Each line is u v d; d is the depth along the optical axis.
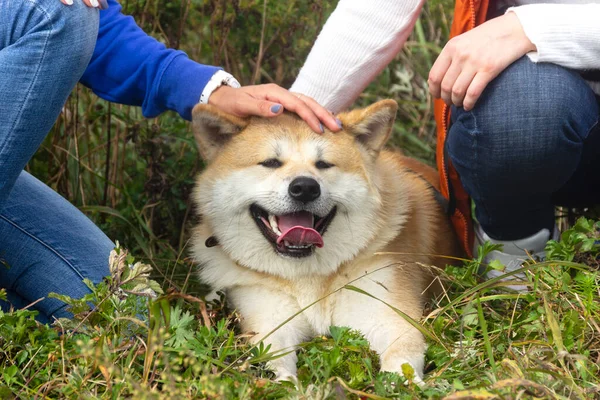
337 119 1.79
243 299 1.77
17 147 1.58
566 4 1.63
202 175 1.81
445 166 1.83
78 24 1.57
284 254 1.73
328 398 1.42
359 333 1.63
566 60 1.62
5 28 1.56
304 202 1.72
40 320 1.72
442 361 1.57
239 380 1.48
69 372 1.51
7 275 1.72
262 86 1.77
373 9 1.79
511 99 1.63
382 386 1.44
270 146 1.75
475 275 1.73
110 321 1.55
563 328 1.55
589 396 1.42
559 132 1.64
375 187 1.79
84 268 1.71
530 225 1.78
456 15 1.77
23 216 1.72
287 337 1.72
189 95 1.77
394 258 1.76
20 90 1.56
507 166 1.67
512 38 1.63
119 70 1.78
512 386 1.39
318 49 1.83
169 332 1.52
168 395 1.40
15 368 1.47
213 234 1.80
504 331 1.60
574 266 1.61
